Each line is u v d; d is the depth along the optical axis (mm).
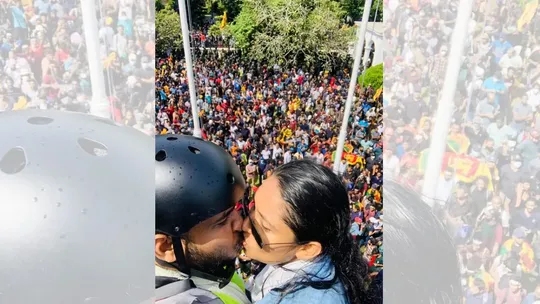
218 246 777
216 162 783
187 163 753
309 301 752
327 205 764
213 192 754
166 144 787
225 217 789
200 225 759
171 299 743
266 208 776
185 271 771
